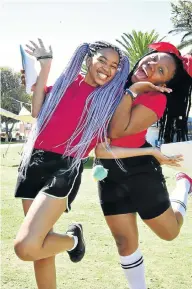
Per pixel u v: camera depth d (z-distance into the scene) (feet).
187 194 10.52
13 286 9.64
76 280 10.07
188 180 10.90
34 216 7.45
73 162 7.91
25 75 8.52
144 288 9.11
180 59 8.78
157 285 9.71
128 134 8.41
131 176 8.84
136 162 8.82
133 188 8.86
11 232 13.89
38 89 8.42
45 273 8.32
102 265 11.07
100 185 9.21
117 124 8.24
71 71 8.23
